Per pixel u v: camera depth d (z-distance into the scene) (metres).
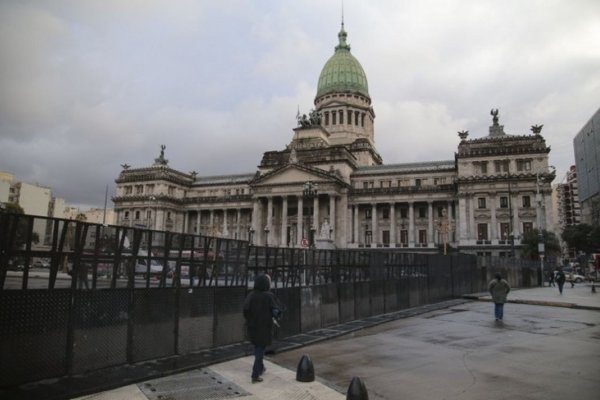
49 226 13.88
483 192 106.12
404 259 37.62
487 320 30.83
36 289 13.52
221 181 144.12
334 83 152.00
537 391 14.02
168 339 17.72
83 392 12.78
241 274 21.62
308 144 127.44
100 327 15.26
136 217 138.62
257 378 14.75
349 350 20.53
